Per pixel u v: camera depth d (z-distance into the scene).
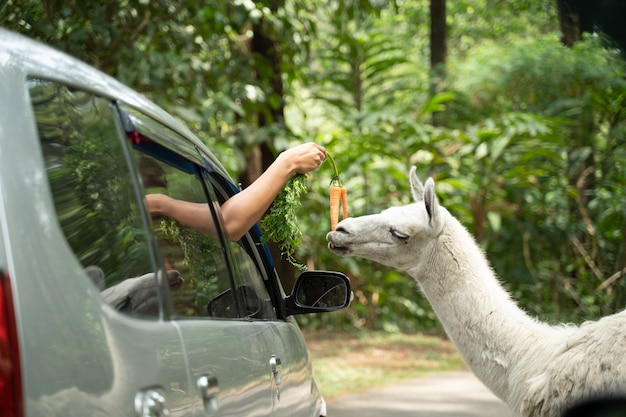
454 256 5.43
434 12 18.86
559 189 16.81
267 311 4.11
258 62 11.28
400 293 17.95
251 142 12.31
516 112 17.97
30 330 1.80
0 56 2.10
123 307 2.23
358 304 17.67
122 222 2.38
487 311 5.26
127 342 2.13
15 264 1.82
